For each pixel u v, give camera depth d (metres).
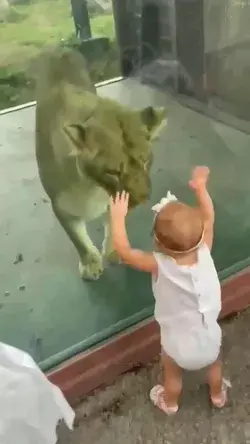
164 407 0.97
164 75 1.07
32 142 0.99
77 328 1.02
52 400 0.84
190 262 0.82
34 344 1.00
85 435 0.95
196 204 1.02
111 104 0.98
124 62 1.04
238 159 1.18
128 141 0.95
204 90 1.14
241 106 1.21
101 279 1.07
